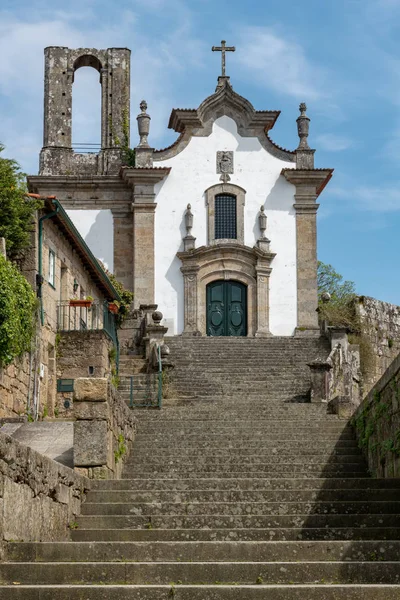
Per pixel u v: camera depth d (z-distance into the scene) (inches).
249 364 1347.2
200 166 1809.8
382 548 509.4
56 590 441.7
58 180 1812.3
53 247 1168.2
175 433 847.7
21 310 983.0
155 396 1136.8
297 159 1815.9
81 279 1353.3
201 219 1796.3
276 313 1774.1
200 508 614.9
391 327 1723.7
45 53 1899.6
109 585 455.2
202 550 510.9
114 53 1920.5
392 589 443.8
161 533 565.6
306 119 1831.9
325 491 648.4
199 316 1759.4
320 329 1692.9
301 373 1277.1
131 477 738.2
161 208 1792.6
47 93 1888.5
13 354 953.5
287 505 617.9
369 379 1630.2
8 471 477.1
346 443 814.5
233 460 770.2
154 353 1274.6
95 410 684.1
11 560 481.4
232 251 1776.6
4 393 936.9
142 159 1808.6
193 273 1765.5
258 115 1814.7
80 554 504.1
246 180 1808.6
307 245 1795.0
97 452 679.7
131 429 815.7
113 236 1814.7
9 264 978.7
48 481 543.2
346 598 442.9
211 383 1212.5
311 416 967.0
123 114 1904.5
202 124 1819.6
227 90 1822.1
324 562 482.3
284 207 1804.9
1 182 1084.5
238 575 477.7
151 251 1776.6
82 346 1154.7
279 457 776.3
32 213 1085.8
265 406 1021.8
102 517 596.7
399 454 676.7
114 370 1246.3
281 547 510.6
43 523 532.1
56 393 1141.1
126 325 1537.9
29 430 834.2
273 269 1787.6
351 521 592.7
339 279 2263.8
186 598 443.2
